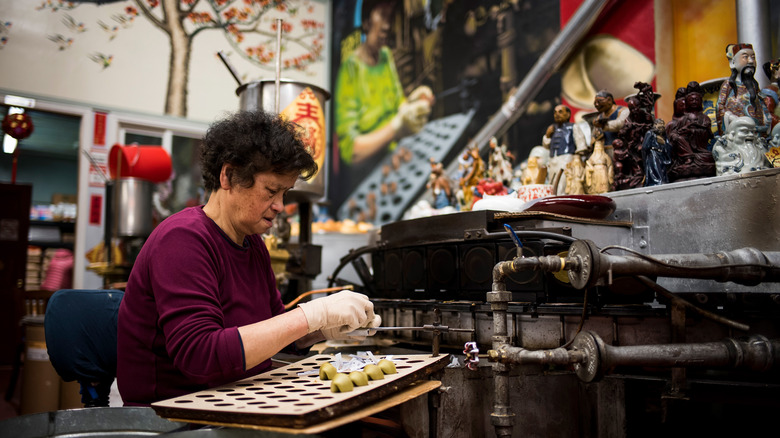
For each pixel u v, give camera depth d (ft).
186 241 4.13
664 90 11.33
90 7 18.65
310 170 4.53
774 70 6.04
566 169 6.86
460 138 17.11
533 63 14.79
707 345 3.88
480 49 16.49
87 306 5.62
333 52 22.89
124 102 18.95
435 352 4.71
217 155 4.31
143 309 4.26
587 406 5.16
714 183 5.43
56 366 5.50
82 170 18.20
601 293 4.75
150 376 4.27
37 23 17.87
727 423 5.79
